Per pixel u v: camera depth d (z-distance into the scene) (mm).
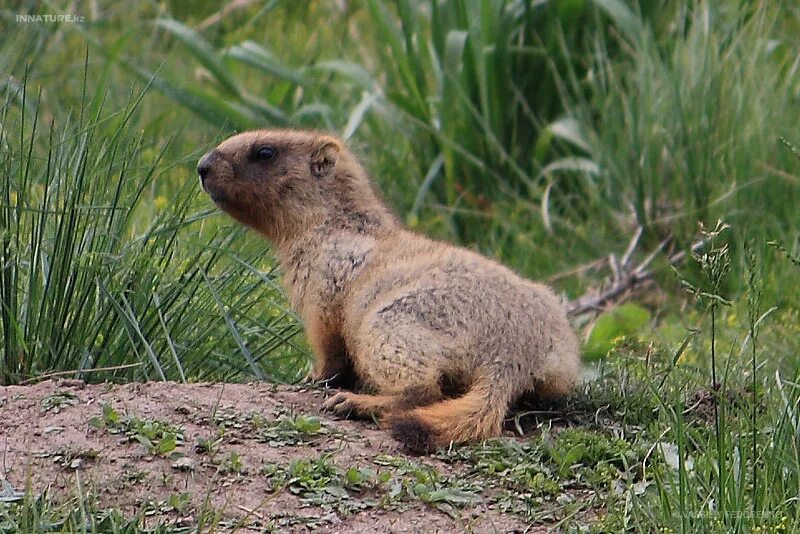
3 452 8148
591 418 9492
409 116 15789
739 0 15789
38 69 16906
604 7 15562
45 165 10492
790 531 7332
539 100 16281
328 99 17250
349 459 8391
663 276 14258
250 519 7613
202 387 9367
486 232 15625
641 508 7707
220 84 16609
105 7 19531
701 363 11258
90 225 10062
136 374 10094
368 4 16016
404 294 9352
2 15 16891
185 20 20031
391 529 7664
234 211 10547
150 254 10289
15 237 9797
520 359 9180
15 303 9766
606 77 16188
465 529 7680
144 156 15203
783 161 14508
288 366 11109
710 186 14719
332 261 10031
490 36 15703
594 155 15430
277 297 11273
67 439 8312
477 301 9289
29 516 7293
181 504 7668
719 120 14844
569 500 8070
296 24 19812
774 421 8336
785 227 14227
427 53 16266
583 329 12977
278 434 8625
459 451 8594
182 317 10422
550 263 14883
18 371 9773
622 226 15211
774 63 15836
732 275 13914
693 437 8758
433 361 9125
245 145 10445
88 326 10008
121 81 17359
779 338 11867
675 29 16234
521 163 16219
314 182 10359
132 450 8258
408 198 15938
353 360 9836
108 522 7285
